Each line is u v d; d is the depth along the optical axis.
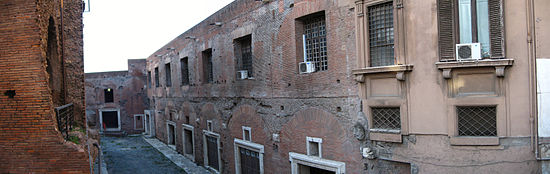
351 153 11.77
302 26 13.42
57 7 13.02
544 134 9.49
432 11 10.20
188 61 24.09
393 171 11.17
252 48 16.02
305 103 13.20
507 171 9.71
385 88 11.08
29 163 9.07
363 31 11.18
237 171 17.72
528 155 9.59
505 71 9.62
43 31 9.74
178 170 21.97
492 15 9.72
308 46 13.31
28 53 9.09
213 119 20.27
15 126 9.10
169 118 29.67
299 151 13.56
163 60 30.56
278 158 14.65
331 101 12.24
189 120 24.50
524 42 9.50
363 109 11.38
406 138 10.75
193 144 23.81
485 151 9.87
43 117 9.07
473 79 9.96
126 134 39.53
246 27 16.36
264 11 15.01
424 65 10.38
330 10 12.06
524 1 9.49
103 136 39.19
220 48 18.95
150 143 32.34
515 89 9.60
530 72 9.43
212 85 20.22
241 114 17.27
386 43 10.95
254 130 16.22
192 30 22.89
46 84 9.15
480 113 10.04
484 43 9.91
